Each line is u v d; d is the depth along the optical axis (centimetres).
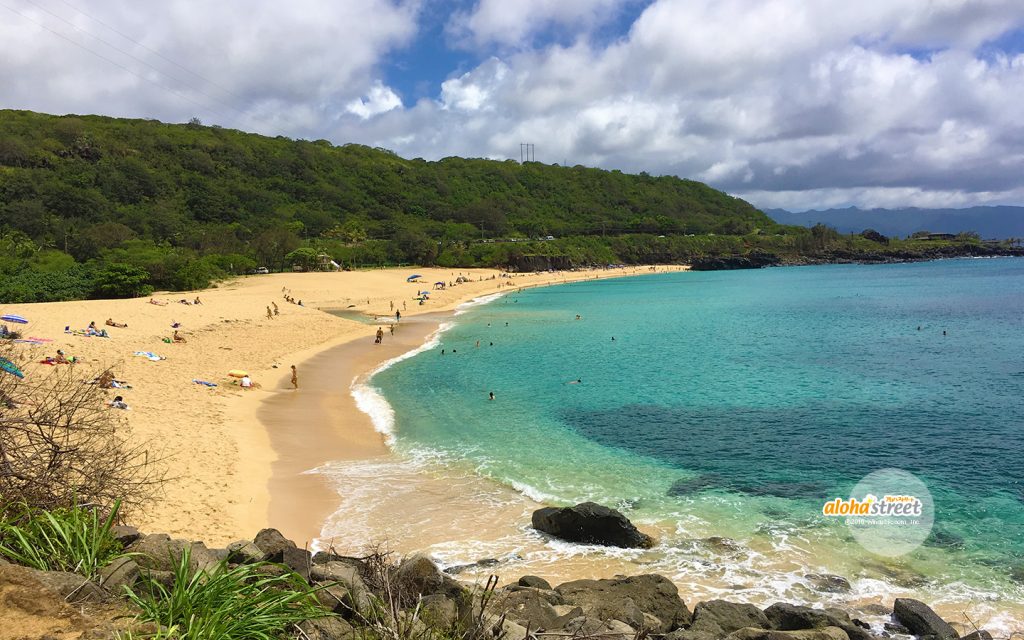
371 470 2061
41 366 2550
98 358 3041
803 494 1873
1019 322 5697
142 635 494
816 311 7106
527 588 1190
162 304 5266
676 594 1186
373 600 677
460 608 800
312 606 607
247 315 5219
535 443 2375
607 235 19675
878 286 10744
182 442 2067
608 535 1554
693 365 3978
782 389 3259
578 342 4981
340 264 12381
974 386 3225
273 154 18038
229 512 1605
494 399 3081
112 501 805
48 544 605
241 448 2136
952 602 1297
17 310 4406
